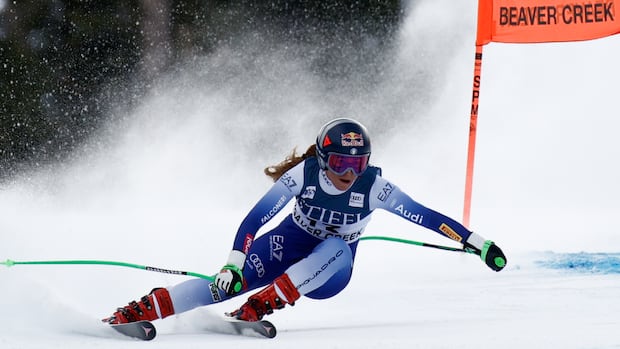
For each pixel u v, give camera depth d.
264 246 15.43
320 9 51.59
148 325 13.30
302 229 15.25
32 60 48.31
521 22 22.61
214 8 50.47
